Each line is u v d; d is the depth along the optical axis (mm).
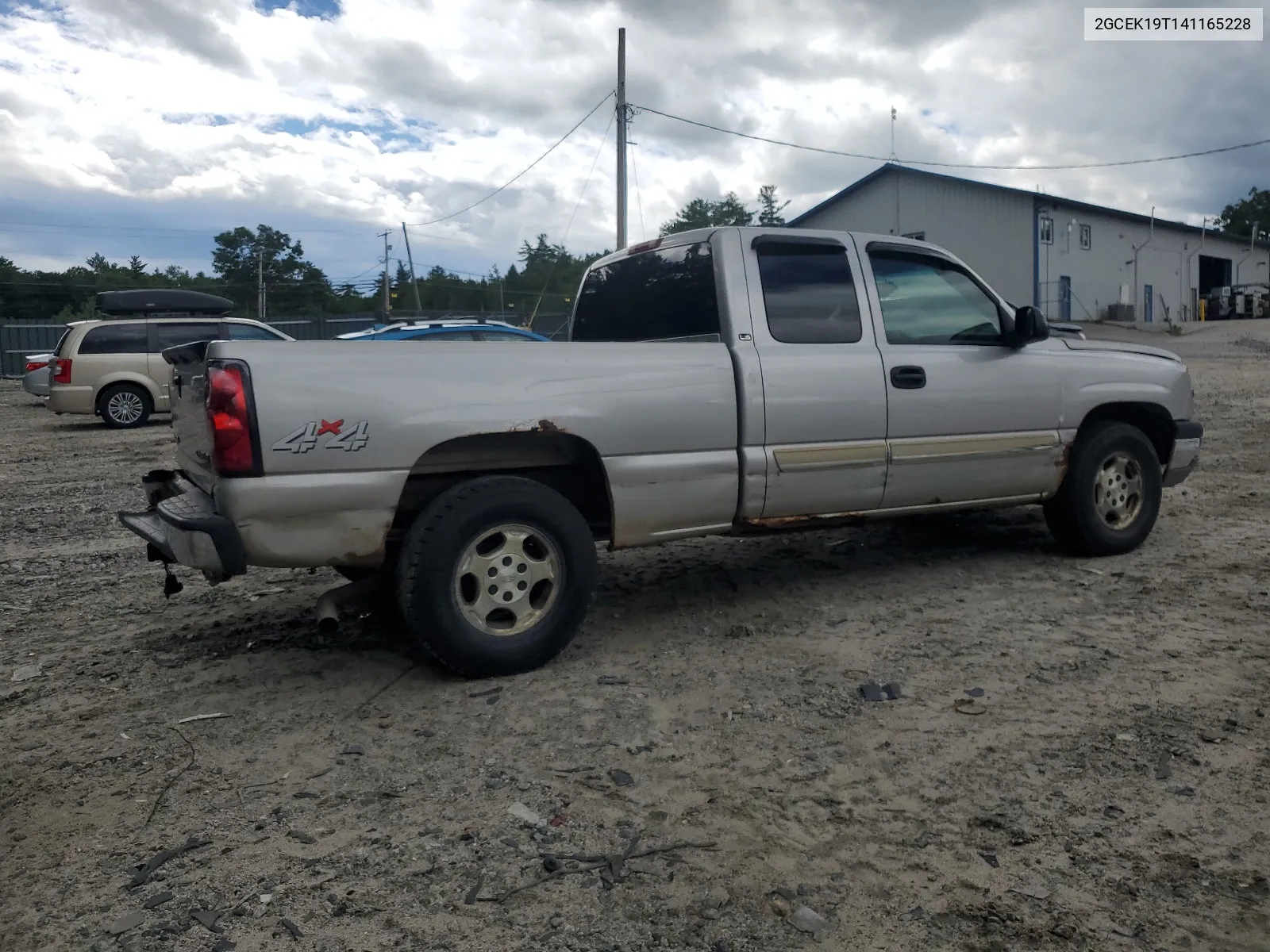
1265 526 7016
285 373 3934
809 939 2566
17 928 2664
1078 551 6227
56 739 3902
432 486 4531
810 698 4109
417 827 3143
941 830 3062
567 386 4430
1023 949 2506
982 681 4242
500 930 2621
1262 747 3541
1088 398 6035
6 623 5484
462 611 4273
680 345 4770
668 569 6297
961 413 5523
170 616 5559
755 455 4875
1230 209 92938
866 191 44531
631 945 2551
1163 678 4199
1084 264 43156
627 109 25609
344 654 4805
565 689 4270
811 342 5125
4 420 18375
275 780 3496
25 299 64562
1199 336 35281
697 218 61219
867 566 6207
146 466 11867
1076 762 3475
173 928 2648
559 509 4414
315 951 2547
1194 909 2646
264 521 3914
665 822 3148
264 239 73750
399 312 56719
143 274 75812
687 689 4250
